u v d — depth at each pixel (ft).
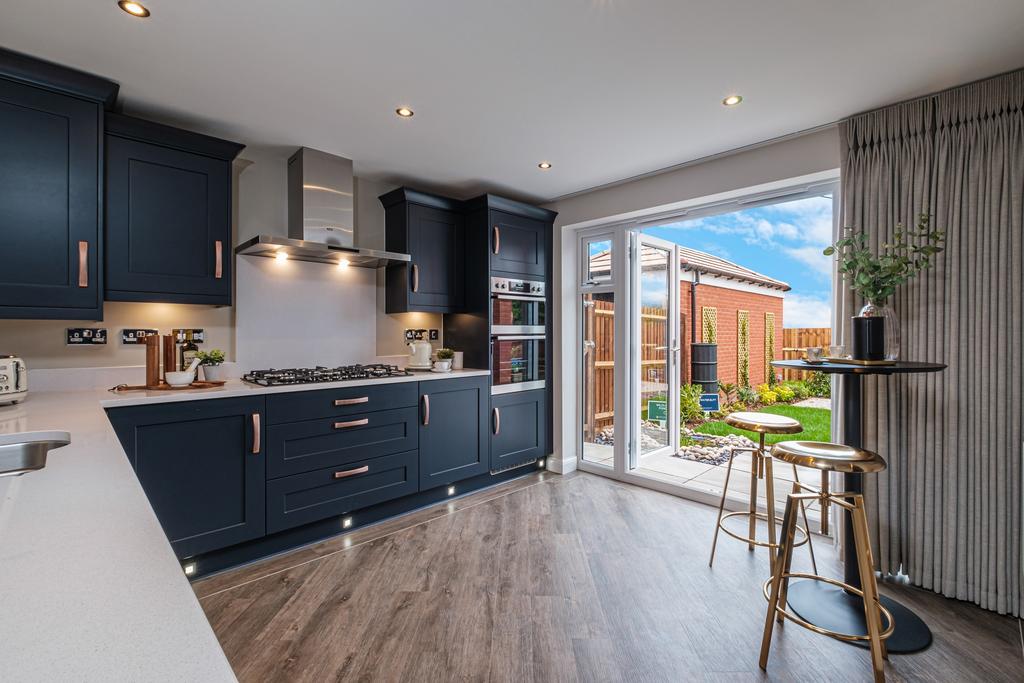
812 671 5.65
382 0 5.37
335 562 8.28
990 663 5.79
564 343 13.66
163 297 8.01
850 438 6.86
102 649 1.25
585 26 5.88
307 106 7.94
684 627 6.48
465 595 7.23
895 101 7.75
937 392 7.32
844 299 8.09
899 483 7.70
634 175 11.33
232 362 9.72
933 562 7.34
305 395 8.84
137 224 7.75
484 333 12.13
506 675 5.56
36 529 2.18
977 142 7.09
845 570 7.16
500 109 8.05
